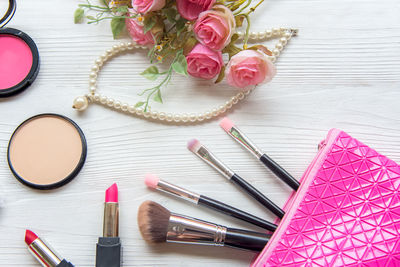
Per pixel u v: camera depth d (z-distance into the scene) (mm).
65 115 658
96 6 654
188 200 607
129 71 675
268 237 566
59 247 618
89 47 679
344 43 673
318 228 535
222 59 629
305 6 684
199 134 653
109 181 638
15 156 622
